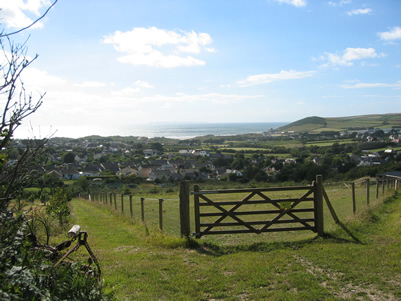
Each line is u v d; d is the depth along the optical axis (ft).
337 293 17.15
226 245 27.50
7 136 10.00
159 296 17.13
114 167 343.67
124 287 18.28
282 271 20.62
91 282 12.81
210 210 63.72
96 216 57.26
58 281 11.34
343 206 59.21
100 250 26.78
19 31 9.89
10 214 11.38
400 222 32.71
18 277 9.78
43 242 20.17
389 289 17.39
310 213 55.47
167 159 419.95
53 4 9.99
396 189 66.64
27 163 10.61
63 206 43.96
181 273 20.65
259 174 218.18
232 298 16.88
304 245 26.40
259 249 25.96
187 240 27.63
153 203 88.38
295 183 177.68
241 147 500.33
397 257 22.18
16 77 10.12
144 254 25.31
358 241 26.96
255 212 29.66
